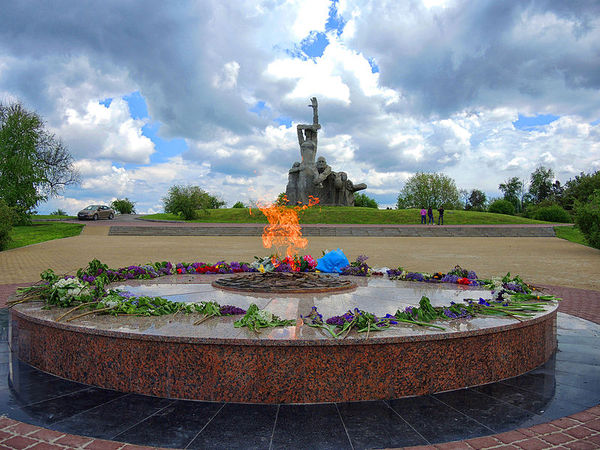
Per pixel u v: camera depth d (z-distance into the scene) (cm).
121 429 312
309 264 840
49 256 1633
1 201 1991
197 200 4503
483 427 321
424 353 377
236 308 450
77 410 343
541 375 433
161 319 426
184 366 364
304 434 307
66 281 488
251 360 356
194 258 1541
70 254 1692
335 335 364
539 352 465
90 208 4419
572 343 551
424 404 359
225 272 818
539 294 584
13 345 493
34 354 443
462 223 4094
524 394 383
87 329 393
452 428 319
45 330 429
